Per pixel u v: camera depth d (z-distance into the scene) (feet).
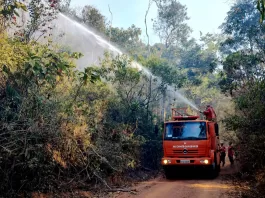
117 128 44.42
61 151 29.99
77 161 32.35
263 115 38.24
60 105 29.17
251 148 38.73
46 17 41.16
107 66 57.57
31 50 29.63
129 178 45.68
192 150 44.37
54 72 28.99
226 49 100.73
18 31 33.53
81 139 32.91
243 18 79.41
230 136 52.47
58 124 28.53
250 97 41.57
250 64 62.95
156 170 60.23
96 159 34.19
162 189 35.73
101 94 44.83
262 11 19.38
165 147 45.91
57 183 29.12
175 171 47.80
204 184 39.37
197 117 47.75
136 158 49.03
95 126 37.04
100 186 34.81
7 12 29.78
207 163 43.37
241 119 40.57
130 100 58.23
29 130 24.85
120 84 56.70
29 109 26.27
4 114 24.79
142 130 59.62
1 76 27.27
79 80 34.63
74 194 30.07
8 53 24.13
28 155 24.57
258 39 65.00
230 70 67.00
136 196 31.45
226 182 40.78
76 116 32.53
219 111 102.37
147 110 64.44
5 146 24.04
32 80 28.37
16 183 26.37
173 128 46.26
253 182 37.65
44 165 26.94
